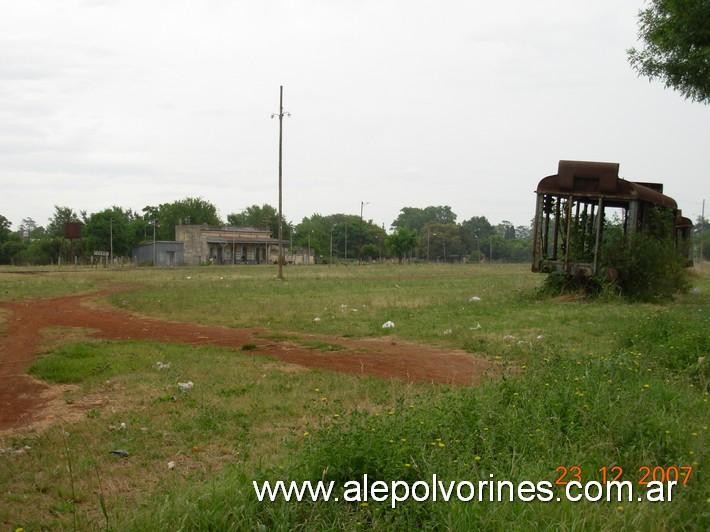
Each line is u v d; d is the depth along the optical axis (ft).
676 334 39.40
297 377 37.19
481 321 59.52
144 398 32.63
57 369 39.47
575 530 15.34
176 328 60.85
